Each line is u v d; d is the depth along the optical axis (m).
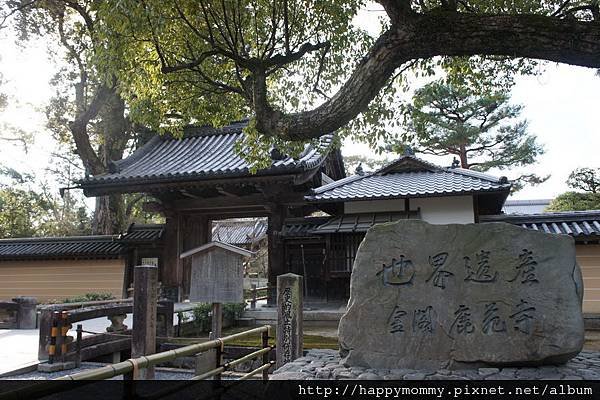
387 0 4.85
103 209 19.83
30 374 6.56
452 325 4.99
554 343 4.71
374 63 4.97
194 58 6.89
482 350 4.84
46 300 16.55
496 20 4.35
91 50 7.96
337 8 7.31
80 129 18.06
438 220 12.85
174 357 3.58
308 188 14.27
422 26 4.65
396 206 13.23
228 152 16.38
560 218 12.40
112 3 5.80
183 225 16.05
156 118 8.09
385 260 5.38
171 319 9.33
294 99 8.96
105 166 19.11
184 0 6.16
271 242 13.98
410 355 4.99
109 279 16.19
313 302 13.45
